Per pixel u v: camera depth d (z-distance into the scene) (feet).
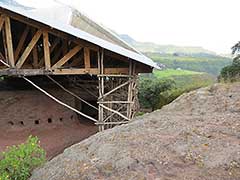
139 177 16.22
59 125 55.52
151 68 46.21
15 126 52.34
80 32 44.14
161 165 16.90
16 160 23.76
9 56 43.24
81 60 51.96
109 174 17.49
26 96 54.13
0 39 51.90
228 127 20.51
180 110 28.37
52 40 53.57
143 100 72.59
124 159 18.13
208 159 16.62
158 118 24.88
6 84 61.77
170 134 20.49
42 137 49.93
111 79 51.88
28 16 40.75
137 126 23.44
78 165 19.86
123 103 45.98
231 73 53.06
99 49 44.19
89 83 60.85
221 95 28.17
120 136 21.79
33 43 43.34
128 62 45.83
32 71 43.98
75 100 59.72
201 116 24.07
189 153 17.52
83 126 57.72
